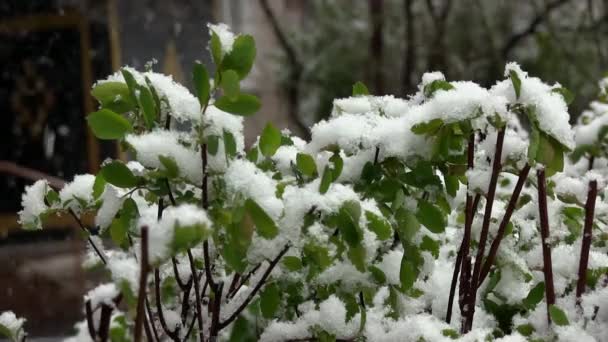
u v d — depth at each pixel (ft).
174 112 3.43
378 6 27.53
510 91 3.61
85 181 3.99
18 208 26.43
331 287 3.80
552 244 4.24
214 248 3.88
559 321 3.46
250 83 29.99
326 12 29.73
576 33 26.61
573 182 4.10
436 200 3.84
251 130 29.73
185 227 3.05
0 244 25.31
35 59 27.71
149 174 3.35
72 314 19.06
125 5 27.91
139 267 3.20
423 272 3.87
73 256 22.94
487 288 3.98
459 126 3.68
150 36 28.12
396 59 28.17
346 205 3.47
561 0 25.67
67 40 27.78
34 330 17.79
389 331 3.76
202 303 3.92
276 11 32.96
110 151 27.91
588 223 3.70
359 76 28.45
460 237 4.14
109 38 27.91
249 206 3.28
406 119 3.78
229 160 3.42
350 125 3.80
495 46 27.50
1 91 27.66
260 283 3.52
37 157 27.86
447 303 4.11
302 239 3.46
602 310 3.69
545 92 3.62
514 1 28.19
